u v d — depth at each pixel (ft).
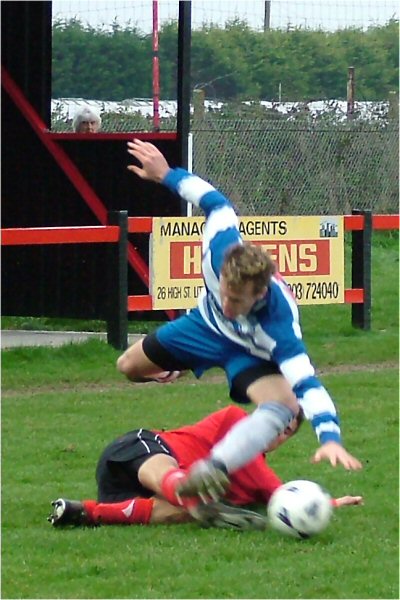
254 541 25.14
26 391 42.39
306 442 34.58
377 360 49.01
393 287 66.33
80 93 83.30
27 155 58.59
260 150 75.72
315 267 52.80
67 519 26.16
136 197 55.93
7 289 58.70
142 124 74.08
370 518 26.99
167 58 85.97
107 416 38.17
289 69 91.04
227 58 89.40
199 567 23.52
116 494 26.99
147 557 24.04
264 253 25.13
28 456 32.76
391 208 79.25
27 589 22.39
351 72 81.00
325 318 57.00
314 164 77.56
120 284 48.57
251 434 24.82
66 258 56.85
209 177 74.49
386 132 79.30
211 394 42.19
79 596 22.03
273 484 27.17
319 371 46.57
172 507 26.35
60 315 57.26
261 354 26.12
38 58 58.03
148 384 44.14
